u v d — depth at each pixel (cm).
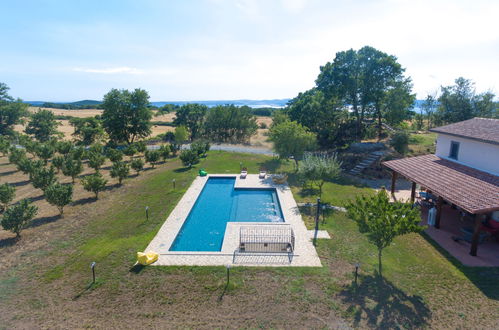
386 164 2298
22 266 1343
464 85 4234
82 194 2406
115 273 1286
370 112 4309
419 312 1040
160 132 7638
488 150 1767
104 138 5462
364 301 1096
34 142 4050
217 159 3912
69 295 1139
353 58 3869
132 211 2038
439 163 2066
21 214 1599
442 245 1541
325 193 2456
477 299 1110
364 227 1221
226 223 1953
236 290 1167
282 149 3102
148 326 981
